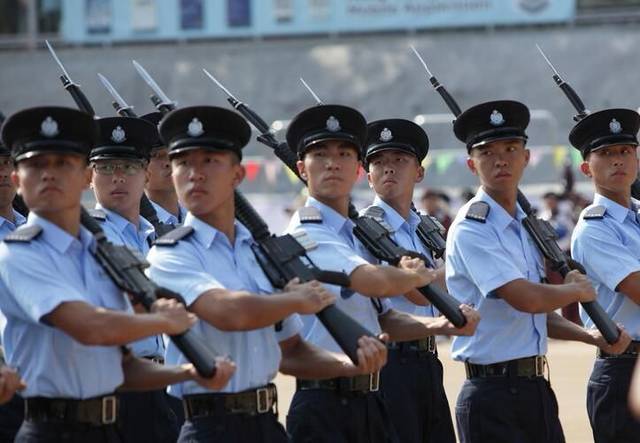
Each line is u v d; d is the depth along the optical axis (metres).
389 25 86.12
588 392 22.06
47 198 15.19
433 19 85.88
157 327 14.90
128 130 21.47
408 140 22.83
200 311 15.87
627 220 21.88
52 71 83.94
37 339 15.30
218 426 16.31
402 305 21.97
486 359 20.08
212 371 15.07
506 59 84.38
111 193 21.39
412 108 83.88
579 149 22.38
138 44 84.81
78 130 15.35
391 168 22.69
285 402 33.00
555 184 57.12
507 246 20.08
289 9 85.81
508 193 20.34
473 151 20.47
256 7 85.38
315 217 18.52
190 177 16.33
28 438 15.46
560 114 82.31
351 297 18.83
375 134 22.83
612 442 21.67
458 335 18.84
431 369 21.92
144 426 20.17
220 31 85.38
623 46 84.25
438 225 23.19
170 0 84.50
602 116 21.91
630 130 21.97
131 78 83.06
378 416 18.77
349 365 17.22
